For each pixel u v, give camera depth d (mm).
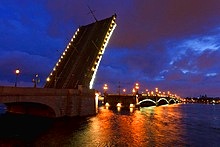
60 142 30062
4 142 27594
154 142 33250
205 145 33344
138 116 72500
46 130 37812
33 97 42031
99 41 71312
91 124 46812
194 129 49344
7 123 43156
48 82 74062
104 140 32469
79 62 71312
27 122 44656
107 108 112062
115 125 48094
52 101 46969
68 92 52062
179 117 78125
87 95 59344
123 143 31250
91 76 66312
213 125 58656
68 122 47562
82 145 29016
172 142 34031
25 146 26875
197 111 127625
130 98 120938
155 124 54031
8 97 37250
